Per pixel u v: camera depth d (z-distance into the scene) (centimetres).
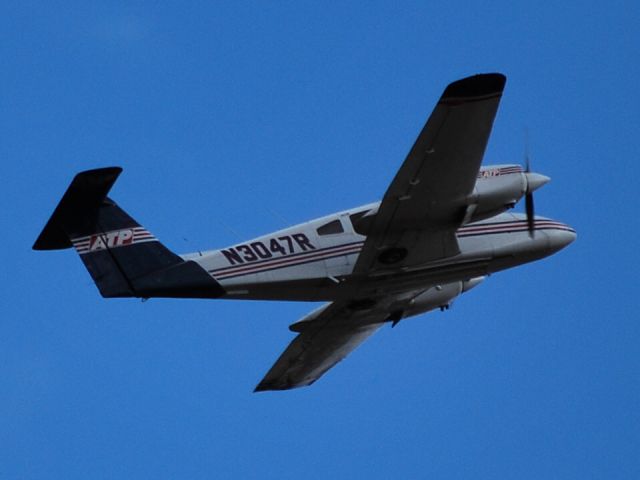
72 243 8375
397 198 8138
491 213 8575
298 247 8700
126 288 8394
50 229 8331
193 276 8494
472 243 9075
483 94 7619
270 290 8700
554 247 9375
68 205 8256
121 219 8475
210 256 8588
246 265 8600
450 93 7550
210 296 8588
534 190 8600
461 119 7706
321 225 8794
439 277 9081
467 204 8369
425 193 8156
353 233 8819
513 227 9250
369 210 8612
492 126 7812
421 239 8562
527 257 9312
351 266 8756
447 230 8556
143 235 8500
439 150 7856
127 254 8438
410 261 8769
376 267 8719
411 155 7844
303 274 8675
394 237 8475
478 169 8075
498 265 9238
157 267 8469
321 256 8719
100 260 8388
